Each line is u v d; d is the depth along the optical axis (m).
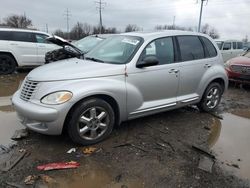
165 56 5.08
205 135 4.96
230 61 9.62
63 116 3.89
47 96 3.91
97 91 4.10
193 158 4.06
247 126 5.59
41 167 3.64
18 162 3.74
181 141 4.62
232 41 15.37
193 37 5.71
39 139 4.43
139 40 4.93
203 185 3.43
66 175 3.52
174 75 5.12
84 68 4.32
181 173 3.65
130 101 4.55
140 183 3.42
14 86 8.36
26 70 11.20
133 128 5.03
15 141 4.37
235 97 8.12
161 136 4.76
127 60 4.61
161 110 5.08
